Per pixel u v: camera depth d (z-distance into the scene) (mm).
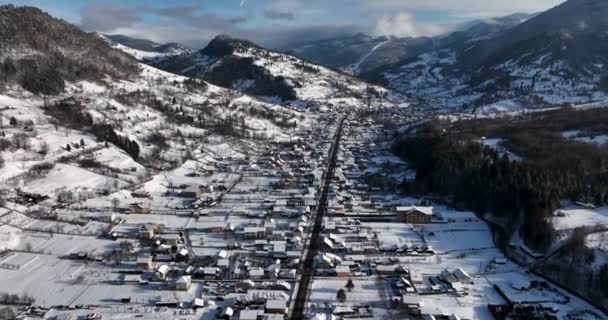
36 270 102250
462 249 117125
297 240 119188
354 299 92250
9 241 114688
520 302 90438
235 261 109562
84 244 116312
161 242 117625
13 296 89312
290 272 101875
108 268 104125
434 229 129625
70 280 98125
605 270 93188
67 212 134375
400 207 137500
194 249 116000
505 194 134500
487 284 98688
